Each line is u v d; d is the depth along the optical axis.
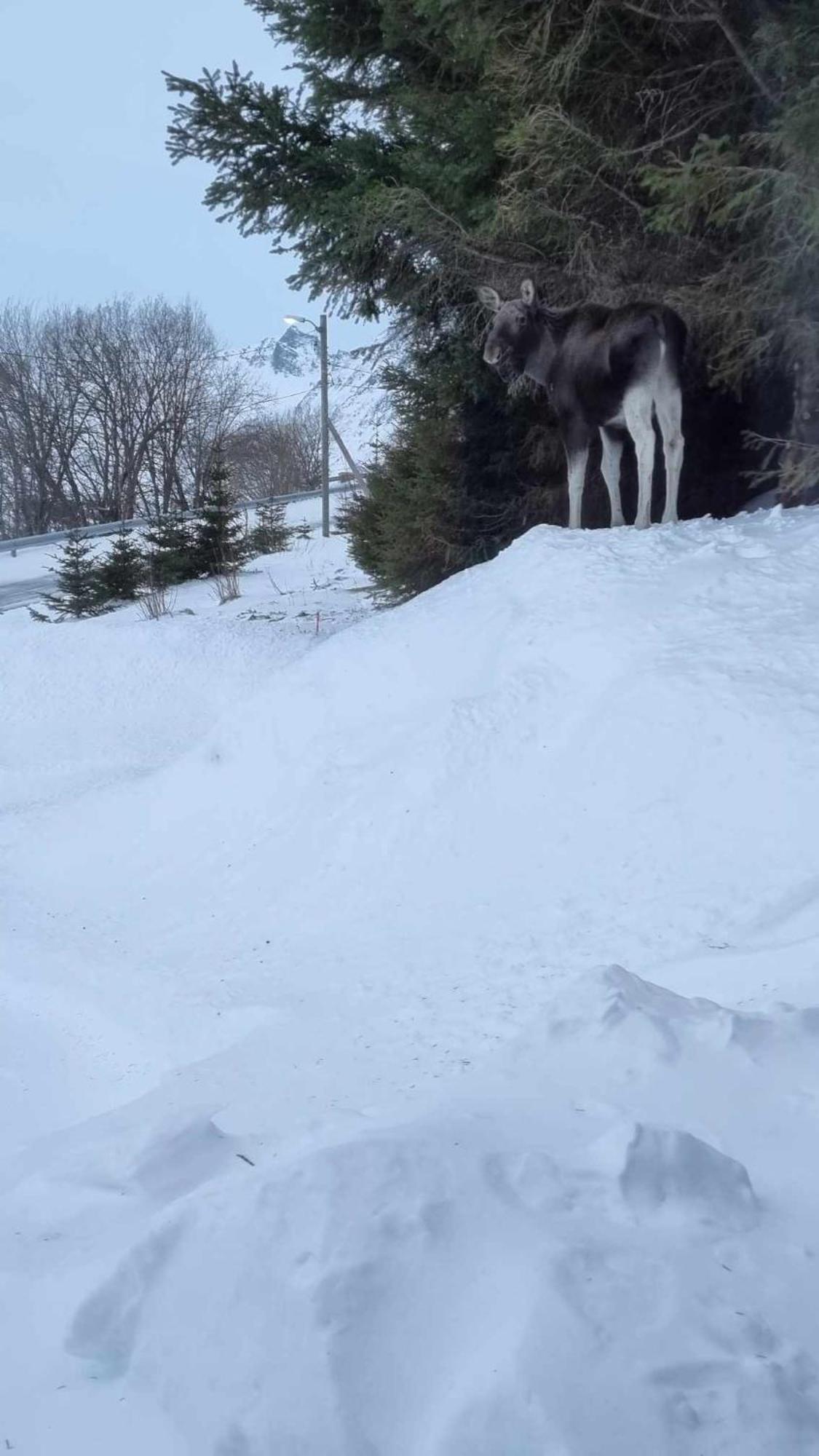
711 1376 2.16
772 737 6.30
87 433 59.72
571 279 12.95
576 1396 2.08
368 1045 5.05
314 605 19.41
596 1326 2.23
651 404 9.83
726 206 9.95
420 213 13.17
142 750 14.74
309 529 35.34
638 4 10.99
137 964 7.00
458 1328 2.29
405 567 16.62
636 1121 2.87
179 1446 2.12
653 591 8.20
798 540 8.47
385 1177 2.63
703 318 11.37
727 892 5.68
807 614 7.34
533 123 11.41
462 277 13.99
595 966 5.39
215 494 25.77
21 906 8.64
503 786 7.28
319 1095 4.50
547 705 7.66
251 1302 2.36
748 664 6.93
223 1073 4.89
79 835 9.72
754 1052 3.68
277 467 58.22
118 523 46.91
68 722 15.94
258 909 7.48
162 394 59.22
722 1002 4.66
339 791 8.06
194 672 16.55
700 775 6.42
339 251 14.07
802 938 4.98
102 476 59.81
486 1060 4.18
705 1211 2.68
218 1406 2.18
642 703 6.98
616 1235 2.55
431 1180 2.63
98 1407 2.25
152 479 59.62
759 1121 3.29
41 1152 3.89
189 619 18.36
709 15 10.37
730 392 12.32
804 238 10.00
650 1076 3.60
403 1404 2.16
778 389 12.21
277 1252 2.45
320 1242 2.45
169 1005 6.22
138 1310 2.43
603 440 10.53
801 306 10.44
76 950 7.41
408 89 14.23
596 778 6.85
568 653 7.92
